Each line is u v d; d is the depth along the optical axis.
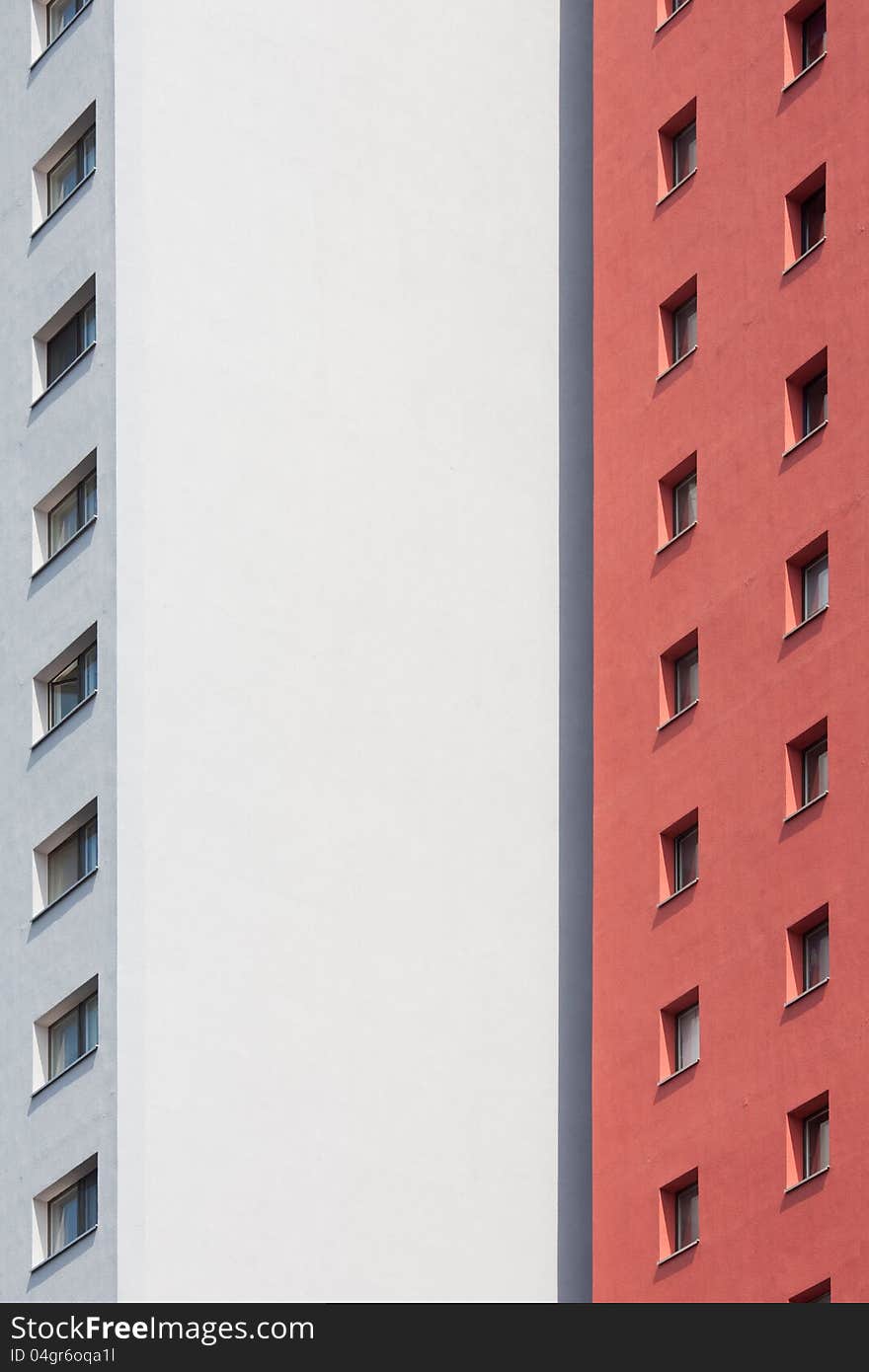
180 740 53.66
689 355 55.31
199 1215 52.25
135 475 54.12
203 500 54.91
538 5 62.06
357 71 58.94
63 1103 52.50
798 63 54.47
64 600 54.28
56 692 54.56
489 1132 56.03
